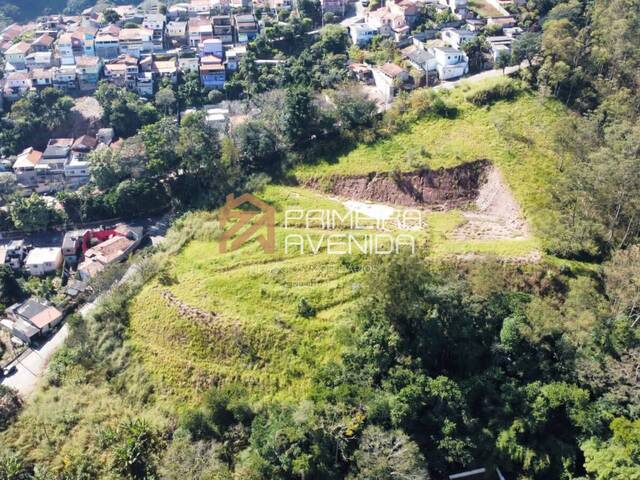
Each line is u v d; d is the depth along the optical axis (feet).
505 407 196.85
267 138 335.47
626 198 244.01
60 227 354.13
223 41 494.18
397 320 211.00
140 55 481.46
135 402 223.71
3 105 432.66
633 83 336.70
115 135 412.16
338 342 218.18
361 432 186.50
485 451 192.65
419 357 204.74
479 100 339.36
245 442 199.72
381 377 203.92
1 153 396.98
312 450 184.03
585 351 204.95
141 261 285.43
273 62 449.48
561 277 235.20
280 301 239.30
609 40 351.25
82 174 382.63
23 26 584.40
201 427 203.82
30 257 324.80
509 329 204.64
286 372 216.13
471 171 299.79
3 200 364.99
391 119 334.65
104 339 247.50
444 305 209.46
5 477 198.18
